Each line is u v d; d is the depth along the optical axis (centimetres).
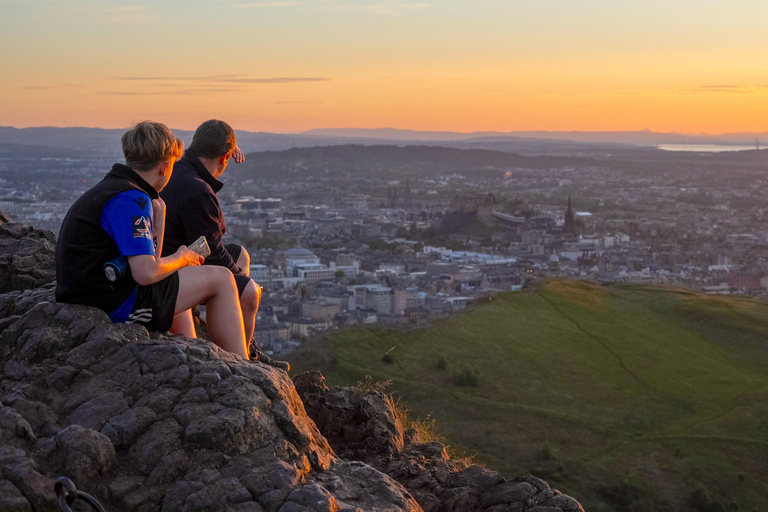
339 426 621
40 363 416
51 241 650
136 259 419
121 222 420
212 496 349
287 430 401
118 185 428
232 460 372
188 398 391
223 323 483
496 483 514
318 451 412
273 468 369
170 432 373
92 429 366
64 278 430
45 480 335
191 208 559
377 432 605
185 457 367
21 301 479
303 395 646
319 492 356
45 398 391
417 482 518
